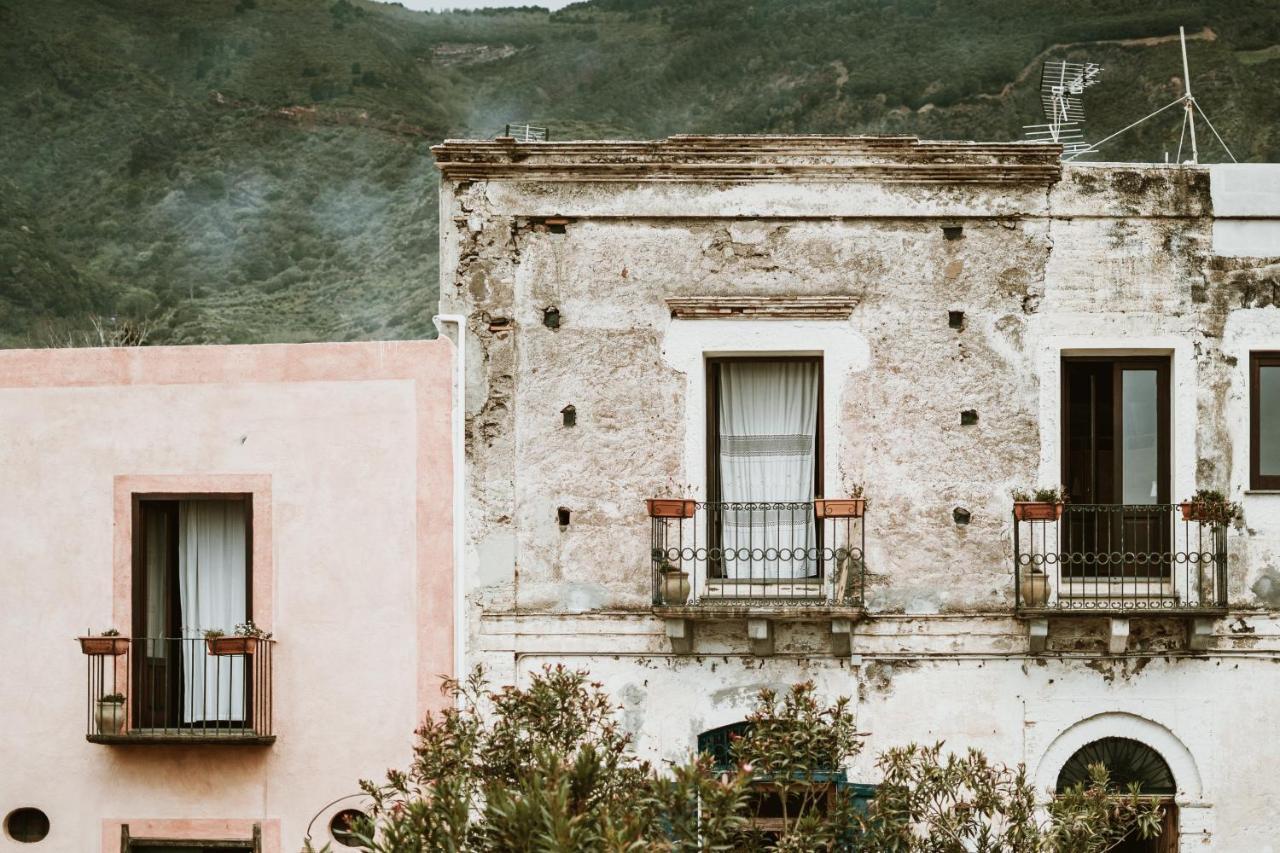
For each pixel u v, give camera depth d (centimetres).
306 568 1617
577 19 8162
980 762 1292
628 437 1606
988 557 1584
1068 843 1256
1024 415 1588
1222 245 1592
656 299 1608
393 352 1622
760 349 1608
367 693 1605
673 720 1586
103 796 1620
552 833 1025
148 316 4369
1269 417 1595
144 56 7044
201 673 1659
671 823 1114
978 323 1594
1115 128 4328
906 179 1596
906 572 1588
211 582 1666
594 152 1602
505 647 1602
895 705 1580
